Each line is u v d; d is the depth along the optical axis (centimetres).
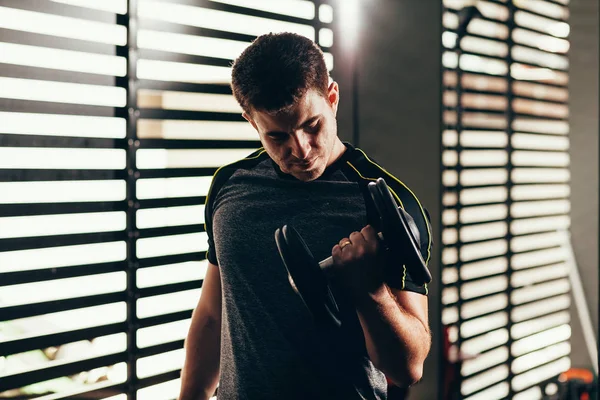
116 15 202
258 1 244
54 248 189
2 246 178
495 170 342
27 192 183
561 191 392
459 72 309
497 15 337
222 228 134
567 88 392
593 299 390
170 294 219
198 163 227
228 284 133
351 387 122
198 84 226
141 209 210
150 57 211
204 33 227
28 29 182
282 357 124
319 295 97
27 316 184
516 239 361
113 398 205
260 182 133
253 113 115
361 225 123
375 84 290
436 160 280
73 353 196
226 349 135
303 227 126
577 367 401
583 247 393
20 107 181
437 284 287
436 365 287
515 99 353
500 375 353
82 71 194
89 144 197
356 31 287
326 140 116
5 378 180
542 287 380
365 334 112
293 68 107
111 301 204
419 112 283
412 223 103
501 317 352
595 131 386
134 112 207
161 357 217
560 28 384
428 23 278
